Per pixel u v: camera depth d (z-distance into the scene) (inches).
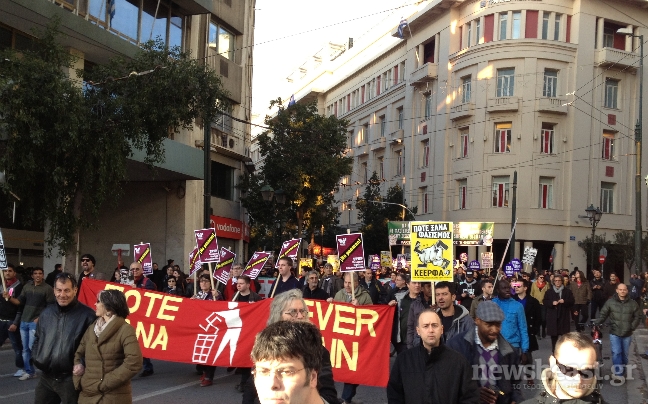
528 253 895.7
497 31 1665.8
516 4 1644.9
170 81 602.5
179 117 619.8
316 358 106.6
